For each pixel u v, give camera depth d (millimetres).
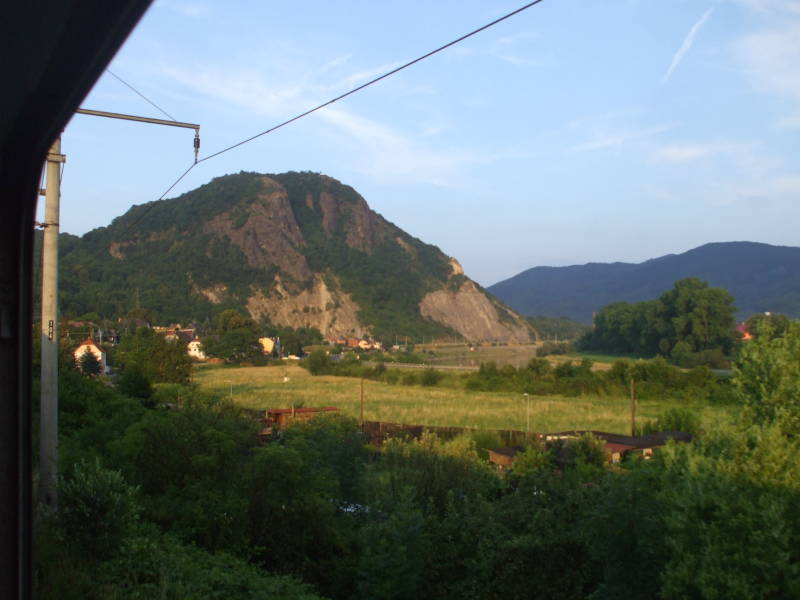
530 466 25203
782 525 7523
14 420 3299
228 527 11523
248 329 112000
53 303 10719
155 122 11977
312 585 10281
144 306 131625
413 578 11828
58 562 7375
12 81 2959
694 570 7973
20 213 3314
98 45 2695
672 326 112750
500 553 12695
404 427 40188
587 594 12047
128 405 18109
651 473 10609
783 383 9508
